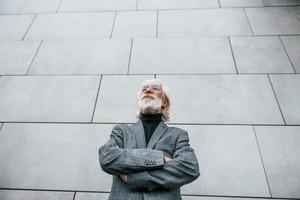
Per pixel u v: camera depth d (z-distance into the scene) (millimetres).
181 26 4805
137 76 4117
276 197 3002
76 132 3598
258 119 3590
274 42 4453
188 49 4430
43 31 4926
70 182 3201
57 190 3154
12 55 4551
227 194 3039
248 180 3117
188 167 1820
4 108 3879
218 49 4402
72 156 3396
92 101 3881
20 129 3666
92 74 4195
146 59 4332
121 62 4320
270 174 3148
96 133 3570
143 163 1774
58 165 3332
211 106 3734
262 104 3730
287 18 4812
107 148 1888
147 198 1758
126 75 4145
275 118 3592
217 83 3979
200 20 4883
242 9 5039
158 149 1963
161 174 1771
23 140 3564
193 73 4105
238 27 4723
